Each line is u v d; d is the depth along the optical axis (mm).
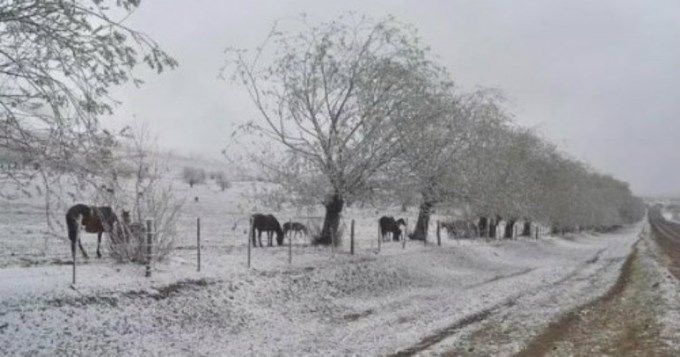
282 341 13086
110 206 16000
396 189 25453
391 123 24062
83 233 27406
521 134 47625
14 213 32188
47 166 9945
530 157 49750
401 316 16281
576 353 11656
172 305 13844
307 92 23734
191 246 22359
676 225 124812
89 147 10344
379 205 26188
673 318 14633
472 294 20594
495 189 36312
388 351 12102
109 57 10125
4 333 10656
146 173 16312
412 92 24391
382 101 24109
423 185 28562
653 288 20797
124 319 12570
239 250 21531
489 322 15375
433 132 26094
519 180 42875
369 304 18047
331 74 23891
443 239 38969
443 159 29891
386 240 33000
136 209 16156
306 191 24312
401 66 24156
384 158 24406
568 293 21453
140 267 15648
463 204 34875
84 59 10031
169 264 16438
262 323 14633
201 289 15102
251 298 15805
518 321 15539
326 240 25688
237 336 13359
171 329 12953
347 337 13531
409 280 22531
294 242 29672
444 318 15898
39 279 13203
